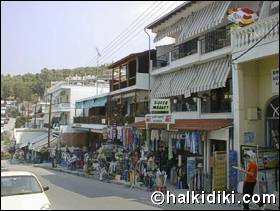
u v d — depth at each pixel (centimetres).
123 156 2636
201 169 1859
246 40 1766
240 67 1828
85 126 4306
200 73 2320
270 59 1806
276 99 1778
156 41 2873
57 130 5131
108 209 1390
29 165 4656
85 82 5891
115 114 3534
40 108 7738
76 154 3791
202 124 2041
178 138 2267
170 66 2678
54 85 6388
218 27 2245
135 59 3117
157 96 2811
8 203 960
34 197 1005
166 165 2284
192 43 2544
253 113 1814
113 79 3653
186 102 2523
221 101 2153
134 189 2020
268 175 1595
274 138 1788
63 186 2178
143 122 2761
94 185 2242
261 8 1845
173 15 2628
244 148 1731
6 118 8412
